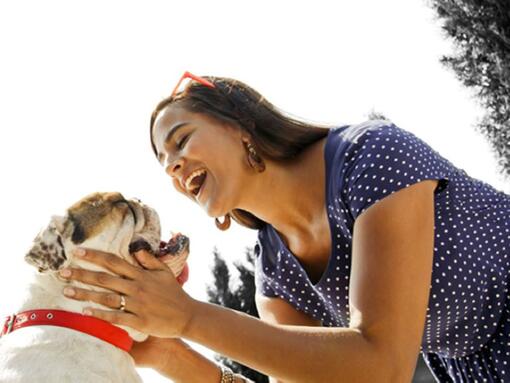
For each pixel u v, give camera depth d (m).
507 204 0.87
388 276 0.75
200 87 0.89
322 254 0.88
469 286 0.81
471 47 3.02
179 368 0.94
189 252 0.90
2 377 0.79
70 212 0.86
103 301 0.77
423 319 0.75
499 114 3.05
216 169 0.87
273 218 0.89
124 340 0.85
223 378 0.96
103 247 0.85
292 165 0.87
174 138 0.88
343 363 0.72
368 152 0.79
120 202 0.89
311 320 0.95
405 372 0.73
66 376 0.79
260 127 0.87
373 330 0.73
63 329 0.82
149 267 0.78
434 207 0.81
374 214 0.77
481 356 0.86
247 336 0.74
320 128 0.88
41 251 0.84
